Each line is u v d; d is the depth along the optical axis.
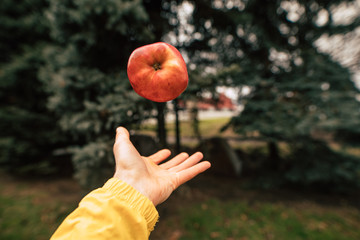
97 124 2.69
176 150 2.74
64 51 3.24
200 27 3.90
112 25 2.40
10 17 4.88
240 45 4.56
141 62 0.80
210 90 2.99
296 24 4.38
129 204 0.57
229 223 3.23
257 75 4.29
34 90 5.14
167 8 3.46
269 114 3.91
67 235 0.49
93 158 2.68
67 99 3.09
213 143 5.97
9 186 4.77
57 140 5.17
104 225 0.51
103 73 2.94
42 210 3.62
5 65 4.93
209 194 4.32
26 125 4.90
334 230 3.07
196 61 4.45
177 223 3.18
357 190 4.44
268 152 5.81
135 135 2.53
